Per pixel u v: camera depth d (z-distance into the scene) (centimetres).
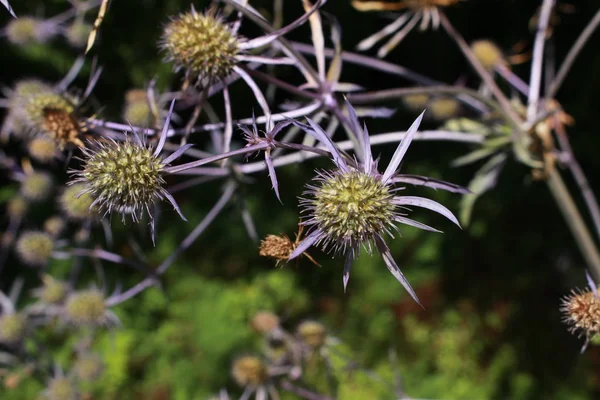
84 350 25
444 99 24
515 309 43
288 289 41
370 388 39
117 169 17
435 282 44
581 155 40
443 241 42
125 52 37
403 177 17
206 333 40
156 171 17
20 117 21
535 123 21
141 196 17
